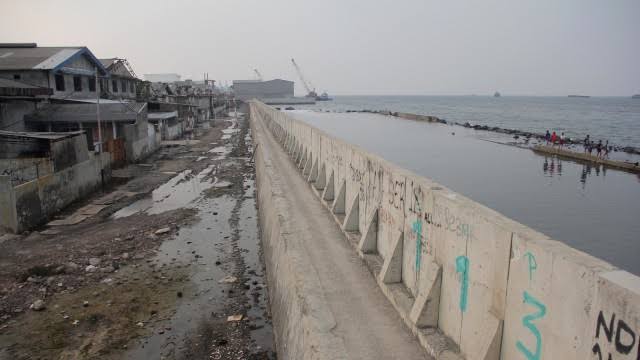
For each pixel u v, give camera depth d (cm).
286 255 1199
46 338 1165
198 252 1775
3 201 1888
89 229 2028
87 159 2628
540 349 512
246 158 4191
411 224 921
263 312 1302
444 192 793
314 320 861
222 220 2219
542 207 2856
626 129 9106
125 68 5034
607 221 2575
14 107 3078
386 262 1000
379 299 957
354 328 833
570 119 12550
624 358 392
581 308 447
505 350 586
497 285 600
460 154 5109
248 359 1083
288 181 2281
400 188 989
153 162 3859
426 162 4553
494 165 4388
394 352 754
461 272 702
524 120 12106
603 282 417
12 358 1082
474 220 659
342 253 1237
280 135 4131
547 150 5225
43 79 3381
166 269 1602
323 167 1977
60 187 2283
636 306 379
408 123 10256
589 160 4612
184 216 2255
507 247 577
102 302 1355
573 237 2323
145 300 1372
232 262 1675
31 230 1995
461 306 703
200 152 4547
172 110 5706
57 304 1338
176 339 1167
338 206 1575
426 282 809
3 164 2155
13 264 1609
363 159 1305
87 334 1186
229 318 1261
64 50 3759
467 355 679
